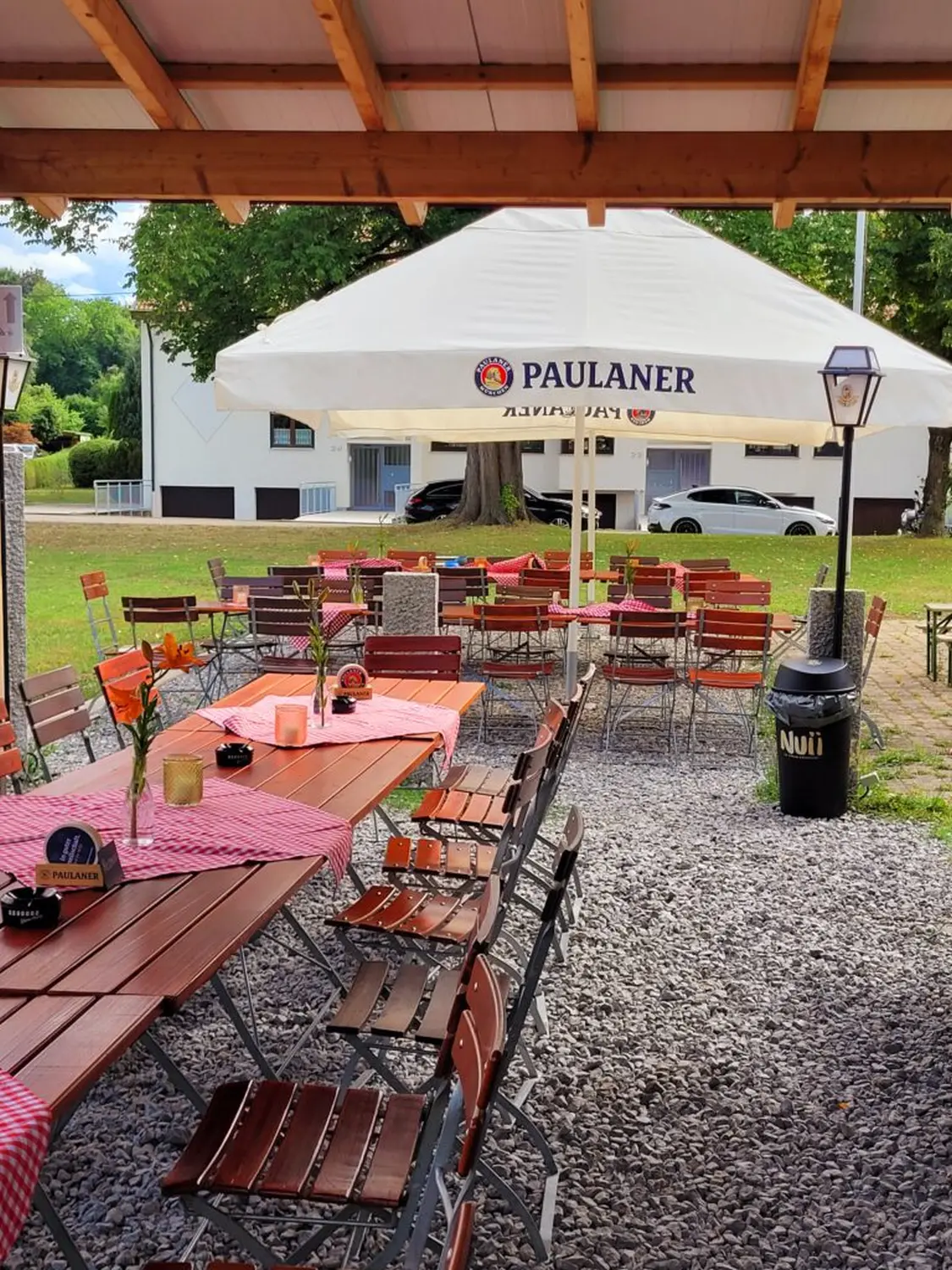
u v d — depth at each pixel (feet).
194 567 69.15
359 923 13.67
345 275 81.00
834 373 24.13
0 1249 6.80
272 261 77.66
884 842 22.65
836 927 18.44
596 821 23.72
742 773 27.84
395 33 16.28
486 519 92.73
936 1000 15.96
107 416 191.83
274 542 82.38
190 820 12.95
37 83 17.37
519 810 14.71
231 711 18.45
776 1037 14.84
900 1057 14.35
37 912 10.09
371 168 17.48
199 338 84.94
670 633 30.01
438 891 16.07
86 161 17.70
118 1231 10.78
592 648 43.83
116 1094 13.04
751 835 23.00
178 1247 10.54
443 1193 10.34
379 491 125.59
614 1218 11.15
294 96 17.79
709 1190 11.65
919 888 20.21
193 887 11.07
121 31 15.88
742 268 29.01
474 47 16.58
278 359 26.16
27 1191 7.00
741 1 15.40
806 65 15.53
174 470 122.83
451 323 26.91
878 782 26.68
